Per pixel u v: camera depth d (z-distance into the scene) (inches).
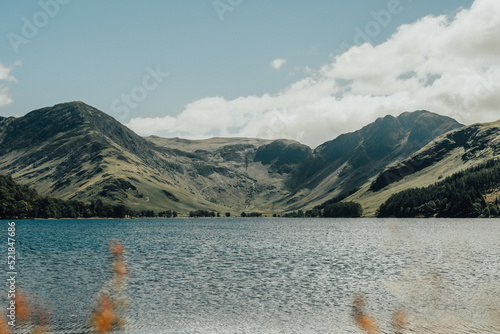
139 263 3078.2
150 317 1610.5
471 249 3917.3
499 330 1450.5
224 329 1487.5
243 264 3048.7
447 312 1664.6
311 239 5684.1
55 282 2287.2
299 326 1518.2
